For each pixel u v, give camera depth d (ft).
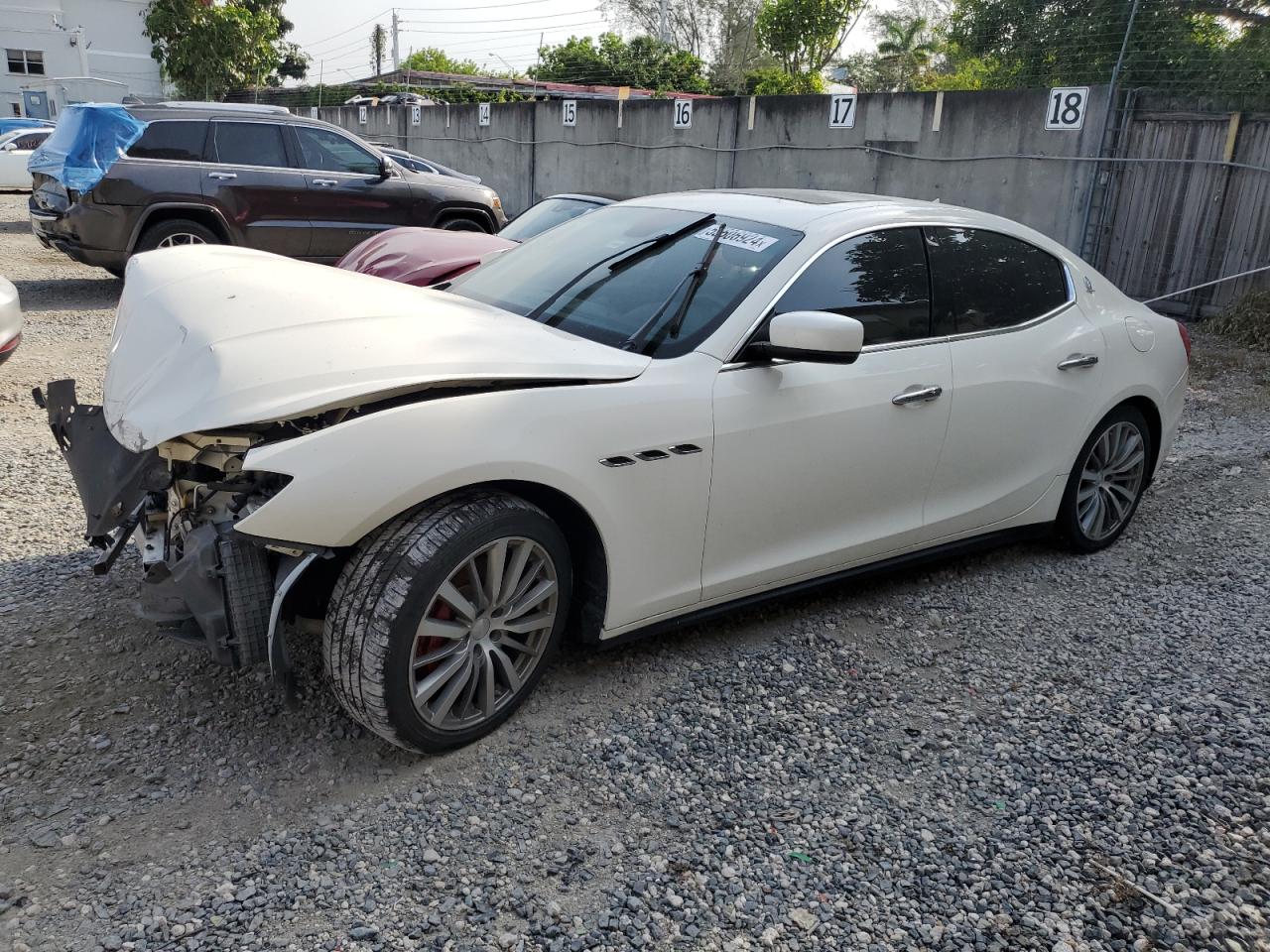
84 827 8.46
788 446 11.23
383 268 21.34
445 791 9.18
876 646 12.53
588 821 8.91
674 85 145.18
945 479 13.19
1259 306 33.58
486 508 9.17
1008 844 8.93
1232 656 12.57
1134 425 15.67
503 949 7.43
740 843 8.74
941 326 12.97
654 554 10.55
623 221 13.69
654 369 10.53
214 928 7.45
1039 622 13.42
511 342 10.14
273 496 8.34
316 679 10.82
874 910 8.06
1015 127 40.11
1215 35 37.22
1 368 24.02
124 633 11.66
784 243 11.83
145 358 9.88
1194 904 8.29
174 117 33.27
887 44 124.26
